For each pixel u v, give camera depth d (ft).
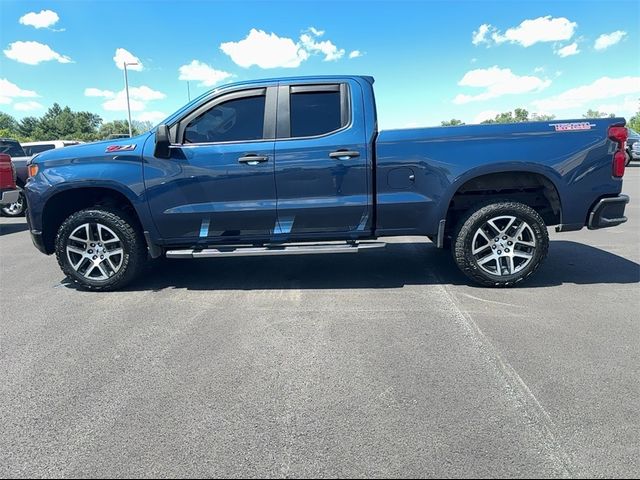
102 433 8.02
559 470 6.93
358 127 14.52
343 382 9.51
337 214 14.79
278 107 14.70
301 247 14.87
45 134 303.07
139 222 15.87
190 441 7.76
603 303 13.64
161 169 14.71
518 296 14.46
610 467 6.97
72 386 9.60
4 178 27.43
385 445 7.55
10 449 7.65
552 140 14.24
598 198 14.62
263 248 15.01
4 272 18.98
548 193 14.90
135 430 8.08
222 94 14.82
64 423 8.32
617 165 14.43
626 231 24.14
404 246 22.27
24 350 11.34
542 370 9.82
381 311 13.42
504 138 14.25
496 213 14.56
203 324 12.73
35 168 15.34
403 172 14.46
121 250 15.44
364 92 14.69
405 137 14.33
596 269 17.11
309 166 14.46
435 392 9.07
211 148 14.58
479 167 14.25
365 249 14.69
